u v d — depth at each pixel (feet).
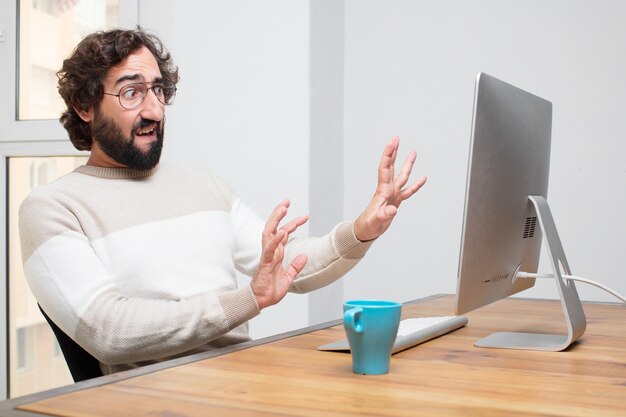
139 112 4.94
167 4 8.77
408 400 2.59
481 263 3.75
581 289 7.95
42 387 8.86
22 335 8.91
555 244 4.05
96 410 2.45
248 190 8.49
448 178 8.50
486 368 3.17
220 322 3.92
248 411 2.44
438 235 8.55
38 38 8.92
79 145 5.36
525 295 8.13
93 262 4.39
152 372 3.03
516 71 8.20
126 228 4.75
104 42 4.91
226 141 8.59
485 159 3.62
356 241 4.65
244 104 8.50
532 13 8.11
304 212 8.20
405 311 5.08
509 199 3.90
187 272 4.87
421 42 8.64
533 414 2.42
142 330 4.00
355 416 2.37
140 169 5.09
